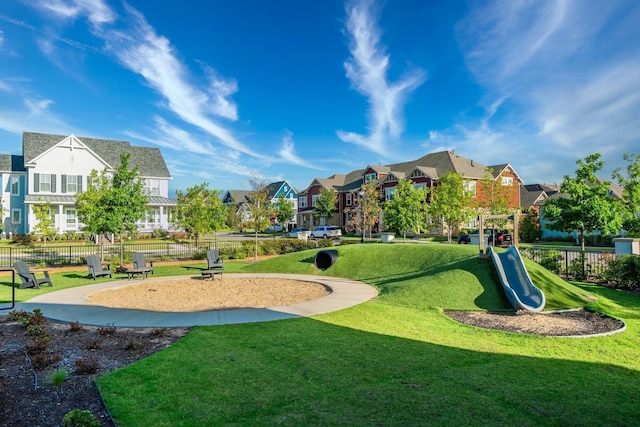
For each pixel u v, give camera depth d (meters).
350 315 9.32
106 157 42.53
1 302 10.91
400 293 11.81
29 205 35.38
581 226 17.50
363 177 53.22
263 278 16.06
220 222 30.11
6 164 39.25
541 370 6.25
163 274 17.34
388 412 4.66
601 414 4.84
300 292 12.80
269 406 4.77
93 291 12.67
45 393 5.16
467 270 12.96
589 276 15.77
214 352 6.65
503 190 34.47
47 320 8.96
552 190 62.12
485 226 32.94
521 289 11.52
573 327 8.95
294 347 6.95
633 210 20.44
